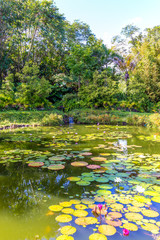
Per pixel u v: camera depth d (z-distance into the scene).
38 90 11.52
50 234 1.16
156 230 1.20
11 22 12.60
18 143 4.18
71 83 15.24
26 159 2.88
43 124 8.68
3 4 11.43
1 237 1.14
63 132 6.12
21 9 13.11
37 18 14.54
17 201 1.60
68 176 2.17
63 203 1.54
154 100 14.60
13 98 11.00
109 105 12.95
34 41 15.85
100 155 3.12
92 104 12.60
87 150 3.48
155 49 15.88
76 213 1.39
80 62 13.28
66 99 13.55
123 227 1.24
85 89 12.91
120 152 3.33
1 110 10.04
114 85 13.95
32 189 1.84
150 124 8.33
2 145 3.97
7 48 14.64
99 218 1.33
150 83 14.50
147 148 3.65
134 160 2.81
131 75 15.54
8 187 1.88
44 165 2.56
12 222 1.30
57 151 3.41
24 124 8.26
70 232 1.18
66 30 17.59
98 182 2.00
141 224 1.26
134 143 4.17
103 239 1.11
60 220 1.31
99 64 16.31
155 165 2.55
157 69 14.56
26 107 10.98
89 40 18.95
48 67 17.12
